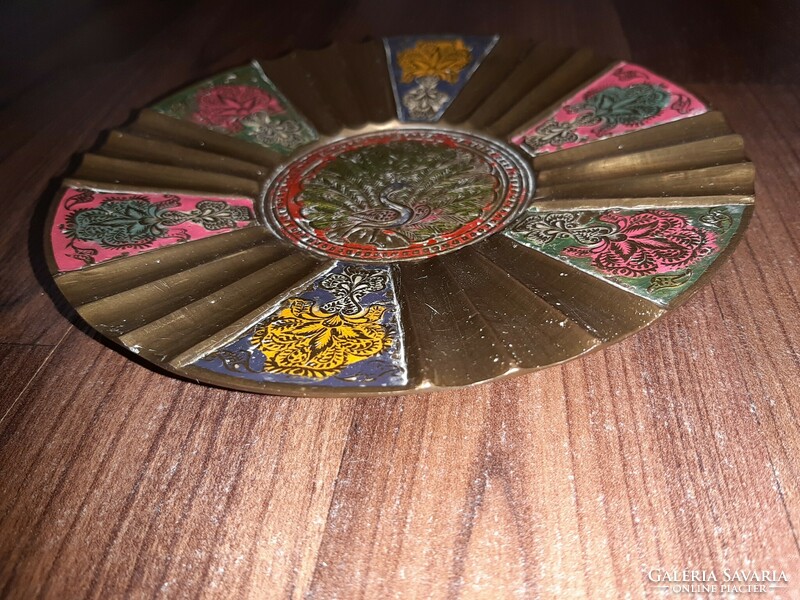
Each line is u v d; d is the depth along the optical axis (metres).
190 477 0.15
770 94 0.25
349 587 0.13
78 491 0.15
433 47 0.26
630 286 0.16
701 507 0.14
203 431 0.16
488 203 0.20
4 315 0.19
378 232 0.19
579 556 0.13
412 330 0.16
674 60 0.27
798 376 0.16
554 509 0.14
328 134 0.23
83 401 0.17
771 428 0.15
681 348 0.17
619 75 0.24
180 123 0.23
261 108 0.24
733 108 0.24
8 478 0.15
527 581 0.13
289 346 0.16
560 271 0.17
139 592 0.13
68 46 0.32
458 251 0.18
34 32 0.33
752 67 0.26
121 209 0.20
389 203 0.20
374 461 0.15
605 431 0.15
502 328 0.16
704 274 0.17
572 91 0.23
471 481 0.15
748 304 0.18
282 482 0.15
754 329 0.17
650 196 0.19
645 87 0.23
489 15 0.31
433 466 0.15
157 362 0.16
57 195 0.20
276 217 0.20
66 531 0.14
